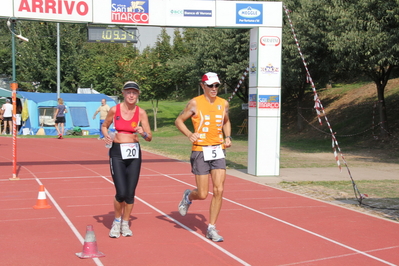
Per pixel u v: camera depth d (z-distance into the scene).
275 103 11.40
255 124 11.44
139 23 10.86
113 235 5.73
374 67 19.00
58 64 26.55
